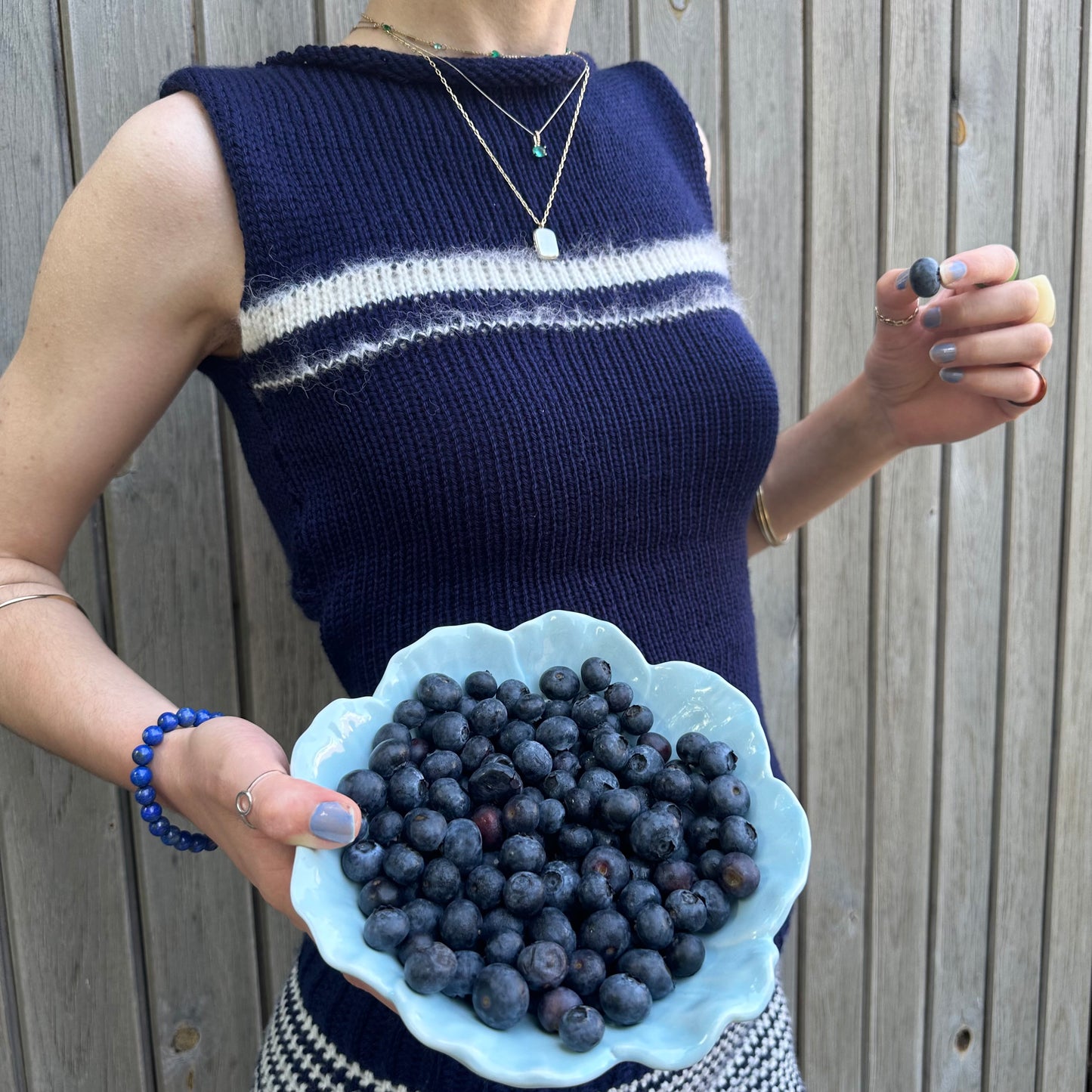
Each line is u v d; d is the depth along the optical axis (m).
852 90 1.05
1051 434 1.23
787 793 0.47
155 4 0.81
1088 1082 1.43
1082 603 1.29
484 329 0.57
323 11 0.86
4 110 0.78
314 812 0.39
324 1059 0.55
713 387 0.63
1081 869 1.35
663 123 0.75
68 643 0.56
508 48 0.68
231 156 0.55
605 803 0.45
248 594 0.91
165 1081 0.95
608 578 0.61
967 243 1.13
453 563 0.58
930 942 1.28
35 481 0.56
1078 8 1.13
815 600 1.14
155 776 0.50
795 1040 1.21
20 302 0.81
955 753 1.25
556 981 0.39
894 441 0.80
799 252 1.06
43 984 0.90
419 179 0.59
